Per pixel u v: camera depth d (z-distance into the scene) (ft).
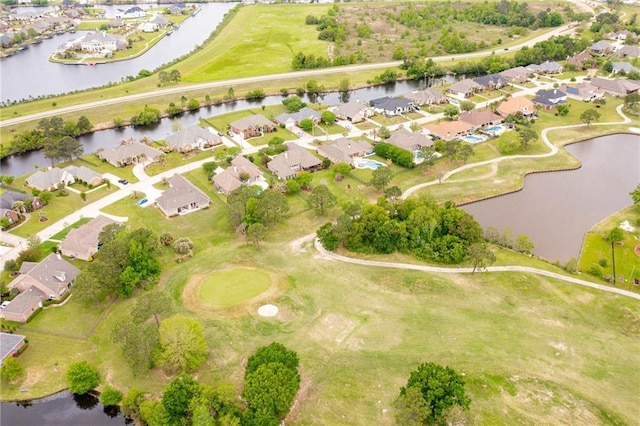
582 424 234.38
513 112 616.80
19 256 351.46
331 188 456.45
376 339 281.74
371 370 261.44
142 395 244.01
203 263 349.82
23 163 524.11
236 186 442.09
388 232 359.87
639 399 246.47
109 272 307.17
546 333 288.30
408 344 278.46
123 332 259.60
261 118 588.91
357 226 364.17
